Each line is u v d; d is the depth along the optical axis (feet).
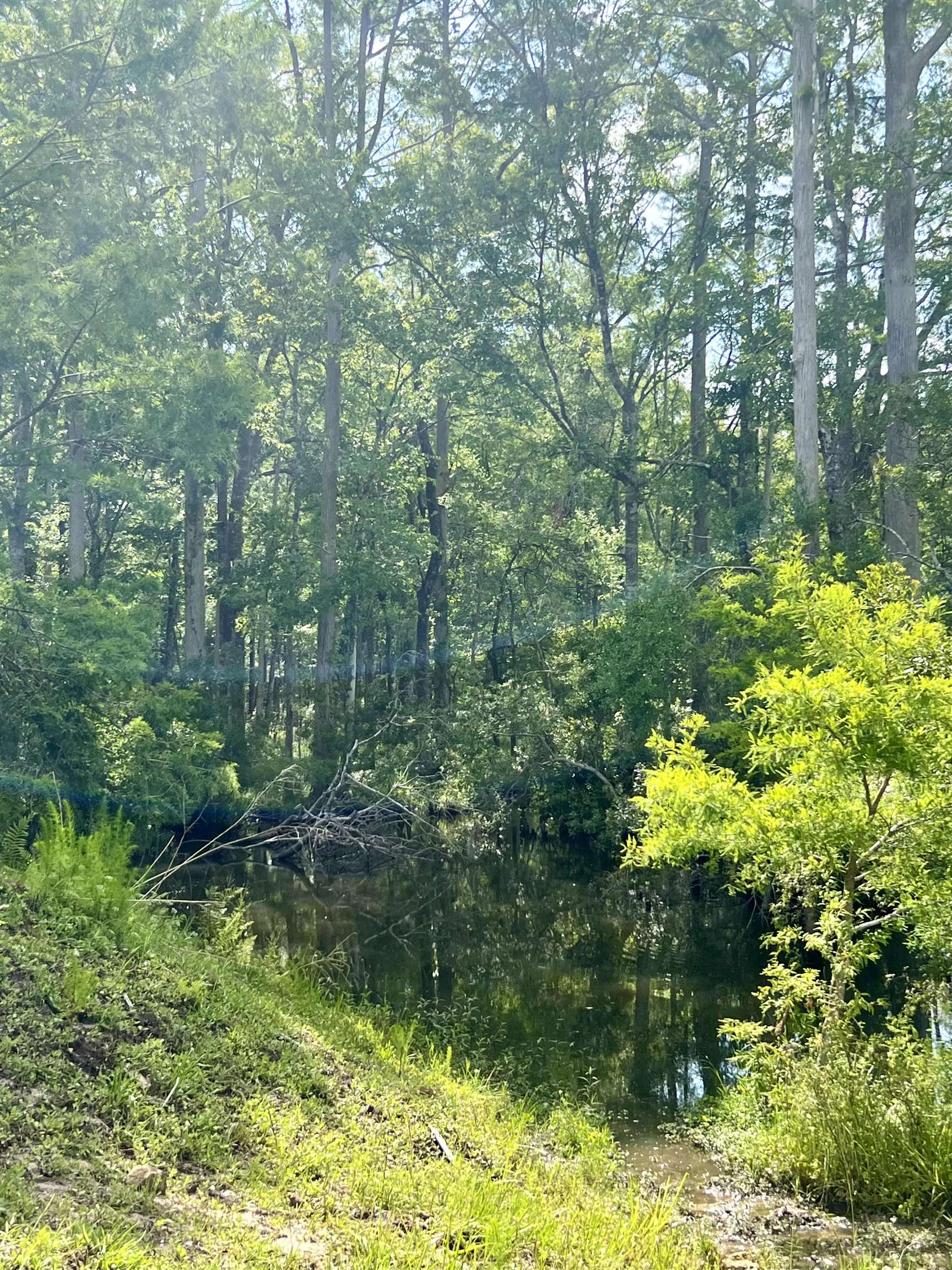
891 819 24.40
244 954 31.45
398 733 88.74
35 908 23.99
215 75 81.10
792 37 73.20
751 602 59.11
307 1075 21.56
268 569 100.32
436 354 92.43
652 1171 23.25
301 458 109.81
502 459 112.27
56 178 63.52
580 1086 29.32
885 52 73.77
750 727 46.83
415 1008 36.65
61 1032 18.26
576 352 95.45
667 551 112.16
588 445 88.48
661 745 27.45
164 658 128.77
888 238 71.31
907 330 70.49
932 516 69.56
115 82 66.44
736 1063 31.32
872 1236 19.72
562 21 85.20
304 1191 16.31
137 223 70.03
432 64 95.40
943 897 23.75
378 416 113.70
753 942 49.88
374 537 102.42
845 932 25.04
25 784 53.36
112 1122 16.48
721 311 88.84
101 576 114.83
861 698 23.08
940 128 65.98
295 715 130.11
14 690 57.62
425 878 69.00
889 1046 24.84
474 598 111.75
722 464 91.66
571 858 77.41
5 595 59.98
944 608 42.60
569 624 99.30
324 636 95.55
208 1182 15.67
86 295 61.67
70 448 75.97
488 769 79.66
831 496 76.23
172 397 68.54
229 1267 12.66
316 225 89.97
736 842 25.25
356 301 92.58
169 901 34.88
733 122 89.81
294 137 94.63
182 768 65.57
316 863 69.10
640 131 90.07
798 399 65.98
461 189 90.07
